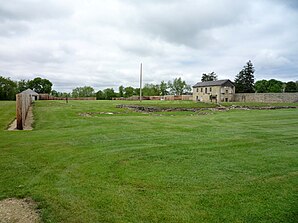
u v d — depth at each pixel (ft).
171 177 14.89
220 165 17.56
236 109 85.71
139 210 10.54
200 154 20.83
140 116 59.47
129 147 23.45
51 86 308.40
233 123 44.04
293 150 22.48
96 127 37.96
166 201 11.48
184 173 15.69
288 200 11.66
